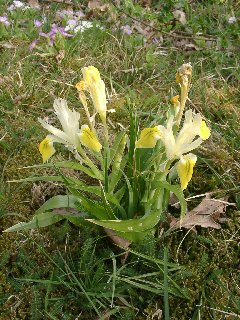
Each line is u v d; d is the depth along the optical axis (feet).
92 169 1.20
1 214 1.33
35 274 1.19
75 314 1.14
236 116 1.64
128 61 1.90
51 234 1.29
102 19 2.19
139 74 1.86
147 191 1.20
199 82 1.79
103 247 1.25
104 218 1.18
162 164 1.24
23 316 1.14
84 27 2.04
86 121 1.64
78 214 1.26
